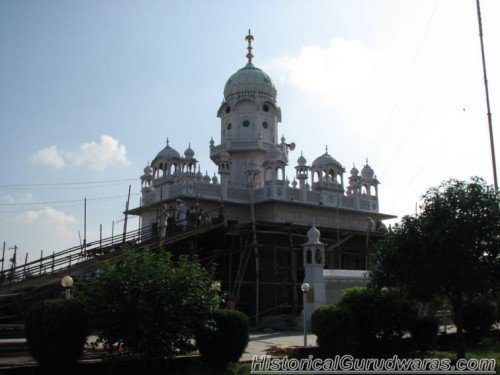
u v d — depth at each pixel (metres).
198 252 26.69
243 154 40.47
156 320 12.48
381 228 33.94
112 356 13.16
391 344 17.28
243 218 34.47
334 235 30.67
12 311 20.00
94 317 12.56
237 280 25.34
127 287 12.69
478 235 14.62
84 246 22.67
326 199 36.47
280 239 31.31
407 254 15.20
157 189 34.72
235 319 13.98
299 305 28.09
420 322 17.61
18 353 14.66
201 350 13.95
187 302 12.82
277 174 36.34
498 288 15.30
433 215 15.07
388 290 17.45
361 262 34.69
